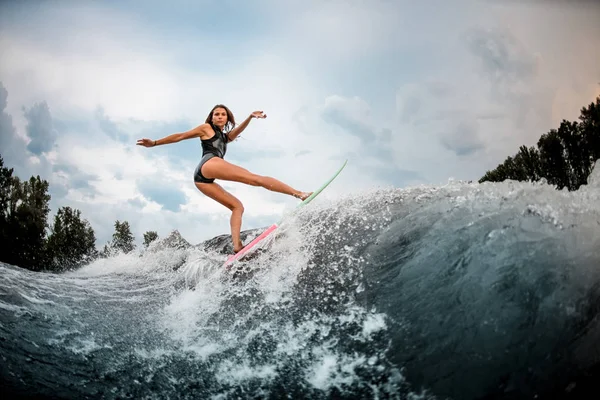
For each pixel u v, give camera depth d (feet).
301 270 8.98
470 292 6.62
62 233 38.91
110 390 6.93
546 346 5.69
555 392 5.36
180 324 8.90
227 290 9.48
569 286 6.02
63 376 6.94
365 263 8.29
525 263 6.49
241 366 7.43
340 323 7.51
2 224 36.78
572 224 6.68
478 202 7.97
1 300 8.62
